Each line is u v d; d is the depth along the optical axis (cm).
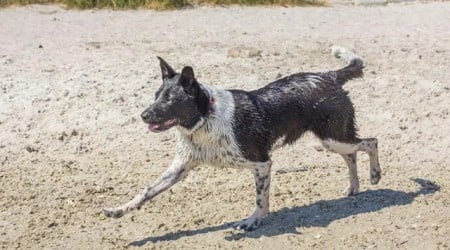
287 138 429
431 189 461
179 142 413
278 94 423
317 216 434
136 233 424
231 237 416
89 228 430
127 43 639
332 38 652
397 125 534
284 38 652
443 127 531
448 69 596
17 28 677
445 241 411
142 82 571
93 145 515
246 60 603
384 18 712
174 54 614
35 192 466
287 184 470
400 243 411
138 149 511
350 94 561
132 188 470
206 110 401
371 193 456
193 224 430
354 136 443
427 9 742
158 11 729
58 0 754
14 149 512
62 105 546
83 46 631
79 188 471
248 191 462
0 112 541
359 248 407
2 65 595
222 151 409
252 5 749
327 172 484
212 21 699
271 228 423
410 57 614
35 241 420
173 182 416
